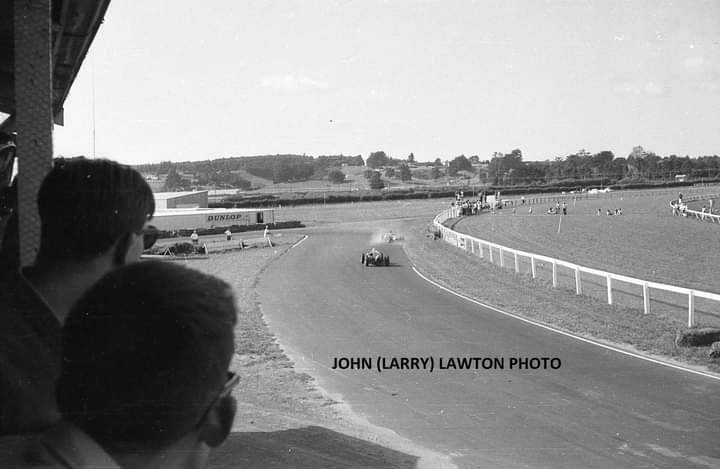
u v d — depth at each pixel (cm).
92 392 98
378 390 926
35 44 254
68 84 586
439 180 9062
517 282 2433
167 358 98
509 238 4500
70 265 144
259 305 1812
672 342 1342
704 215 5916
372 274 2700
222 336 104
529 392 915
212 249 2634
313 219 5416
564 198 8100
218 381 104
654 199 7144
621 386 952
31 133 251
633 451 624
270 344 1282
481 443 630
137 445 100
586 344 1330
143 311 99
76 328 99
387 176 8988
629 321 1605
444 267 2998
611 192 7675
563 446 630
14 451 118
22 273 145
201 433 106
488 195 8256
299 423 620
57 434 100
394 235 4706
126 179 149
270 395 884
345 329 1484
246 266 2519
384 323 1574
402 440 624
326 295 2070
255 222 4231
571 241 4247
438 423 725
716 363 1156
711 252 3525
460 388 940
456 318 1658
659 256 3359
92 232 143
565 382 989
